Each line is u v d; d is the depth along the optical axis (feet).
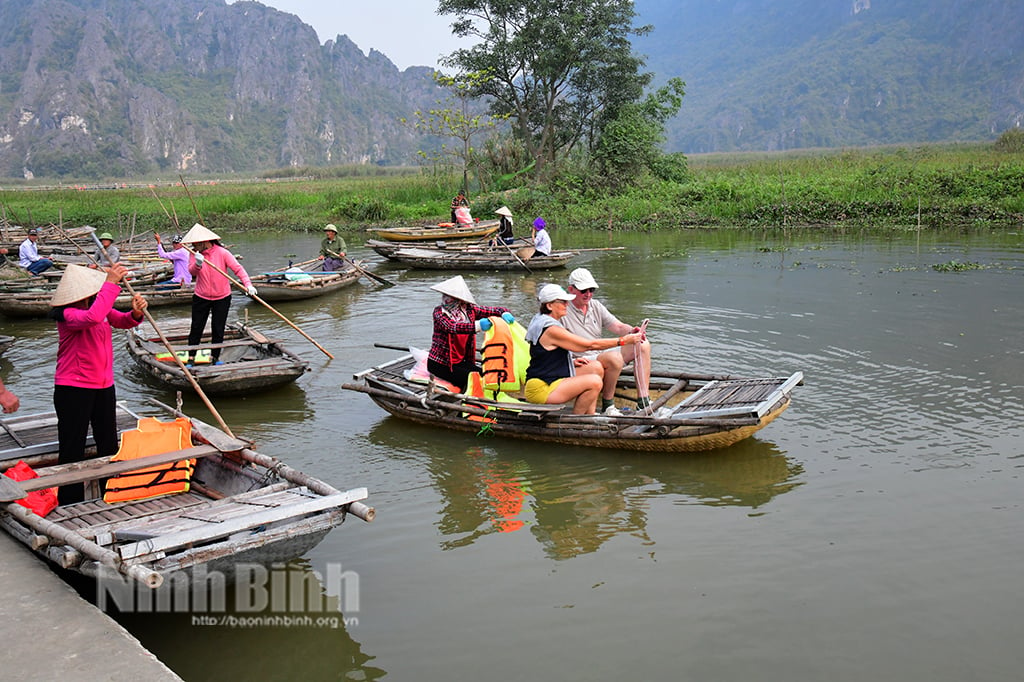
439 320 23.77
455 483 20.26
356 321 39.58
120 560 12.52
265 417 25.36
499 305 42.86
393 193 113.39
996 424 22.89
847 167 111.14
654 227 84.79
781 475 20.13
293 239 84.94
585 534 17.49
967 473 19.81
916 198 79.20
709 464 20.95
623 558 16.44
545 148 121.29
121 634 12.17
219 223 101.50
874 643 13.58
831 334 33.42
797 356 30.19
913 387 26.20
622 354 24.86
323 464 21.57
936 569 15.71
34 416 20.98
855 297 41.16
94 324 17.47
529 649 13.60
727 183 95.66
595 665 13.15
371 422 24.77
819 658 13.23
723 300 41.68
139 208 113.80
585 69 115.85
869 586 15.21
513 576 15.84
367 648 13.70
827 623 14.14
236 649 13.75
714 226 83.92
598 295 44.39
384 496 19.56
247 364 26.91
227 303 29.99
